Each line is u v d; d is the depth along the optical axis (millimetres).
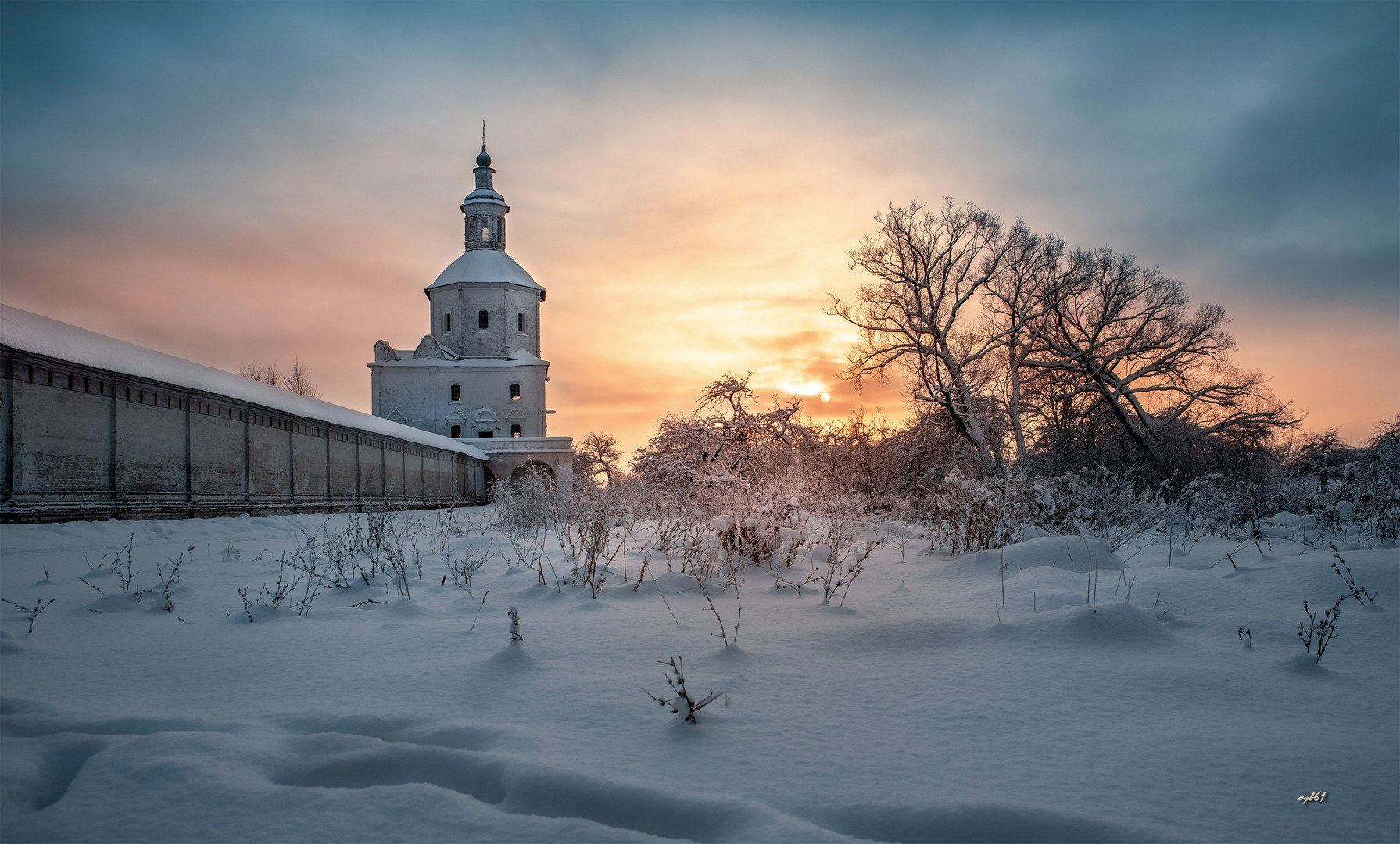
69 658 4793
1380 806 2621
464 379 68625
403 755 3072
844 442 22906
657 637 5082
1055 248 30719
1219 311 32062
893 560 9141
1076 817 2488
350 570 8805
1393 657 4422
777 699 3766
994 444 29125
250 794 2738
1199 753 3090
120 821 2574
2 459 17656
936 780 2854
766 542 8578
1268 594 6145
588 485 16125
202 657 4809
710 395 17547
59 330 20719
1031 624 4953
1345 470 13414
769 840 2350
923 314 29266
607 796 2693
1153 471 23078
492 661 4438
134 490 21953
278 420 29891
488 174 78062
